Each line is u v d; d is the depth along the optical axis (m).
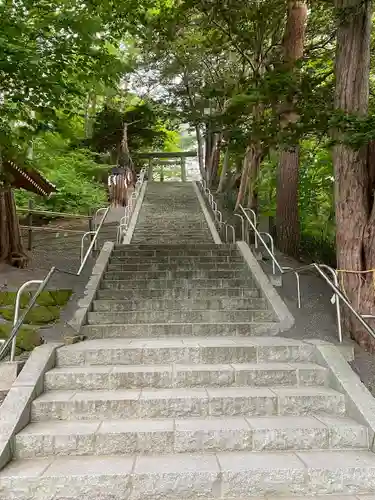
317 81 6.57
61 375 4.31
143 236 12.55
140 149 26.80
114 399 3.94
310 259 10.48
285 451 3.55
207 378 4.38
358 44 5.77
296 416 3.96
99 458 3.44
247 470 3.18
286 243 10.77
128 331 5.79
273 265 7.75
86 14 6.78
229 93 8.69
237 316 6.28
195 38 13.11
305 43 10.68
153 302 6.63
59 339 5.47
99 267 7.77
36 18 6.84
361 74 5.78
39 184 12.23
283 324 5.95
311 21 10.23
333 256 10.05
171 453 3.52
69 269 8.52
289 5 9.47
